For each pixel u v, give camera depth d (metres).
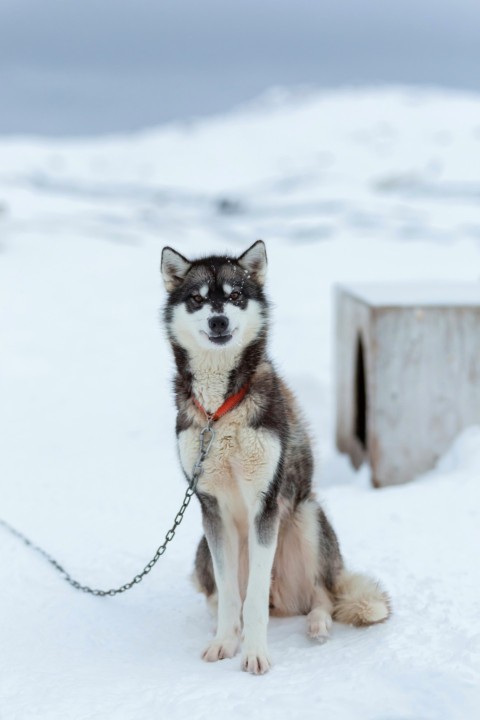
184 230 27.14
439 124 72.12
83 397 9.95
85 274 17.58
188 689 3.42
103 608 4.54
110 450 8.03
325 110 82.38
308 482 4.33
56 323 13.74
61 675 3.70
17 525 5.97
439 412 6.57
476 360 6.53
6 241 19.75
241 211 39.97
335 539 4.35
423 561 4.79
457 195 43.31
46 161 77.44
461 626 3.79
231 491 3.99
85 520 6.06
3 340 12.38
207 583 4.29
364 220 32.75
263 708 3.16
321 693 3.24
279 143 75.94
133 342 12.72
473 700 3.10
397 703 3.13
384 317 6.47
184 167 73.19
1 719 3.26
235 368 3.90
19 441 8.34
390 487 6.39
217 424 3.87
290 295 16.94
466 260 21.62
